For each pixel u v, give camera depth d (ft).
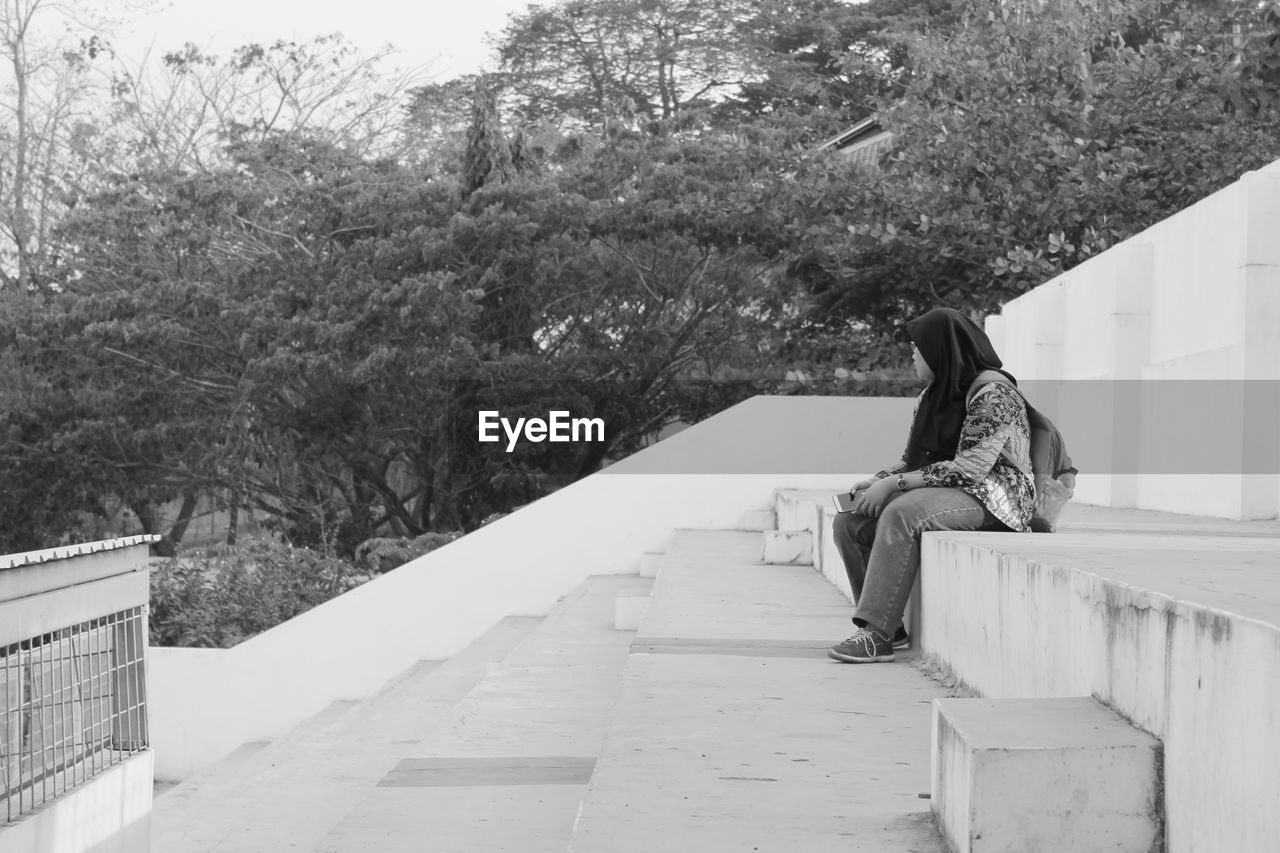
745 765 11.79
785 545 28.55
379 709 29.25
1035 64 47.21
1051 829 8.80
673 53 114.83
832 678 15.96
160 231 61.57
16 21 78.79
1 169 78.13
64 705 15.26
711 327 59.72
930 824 9.98
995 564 13.55
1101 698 10.20
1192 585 9.70
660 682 15.71
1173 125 45.98
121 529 70.49
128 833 16.46
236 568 43.34
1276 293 22.07
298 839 18.69
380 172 63.41
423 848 13.32
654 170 57.26
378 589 35.68
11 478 61.46
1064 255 45.11
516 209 56.18
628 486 37.40
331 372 53.16
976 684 14.37
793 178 53.11
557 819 14.21
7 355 61.93
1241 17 39.24
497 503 56.18
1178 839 8.51
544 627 28.14
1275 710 7.11
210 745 34.14
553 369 55.31
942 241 47.44
